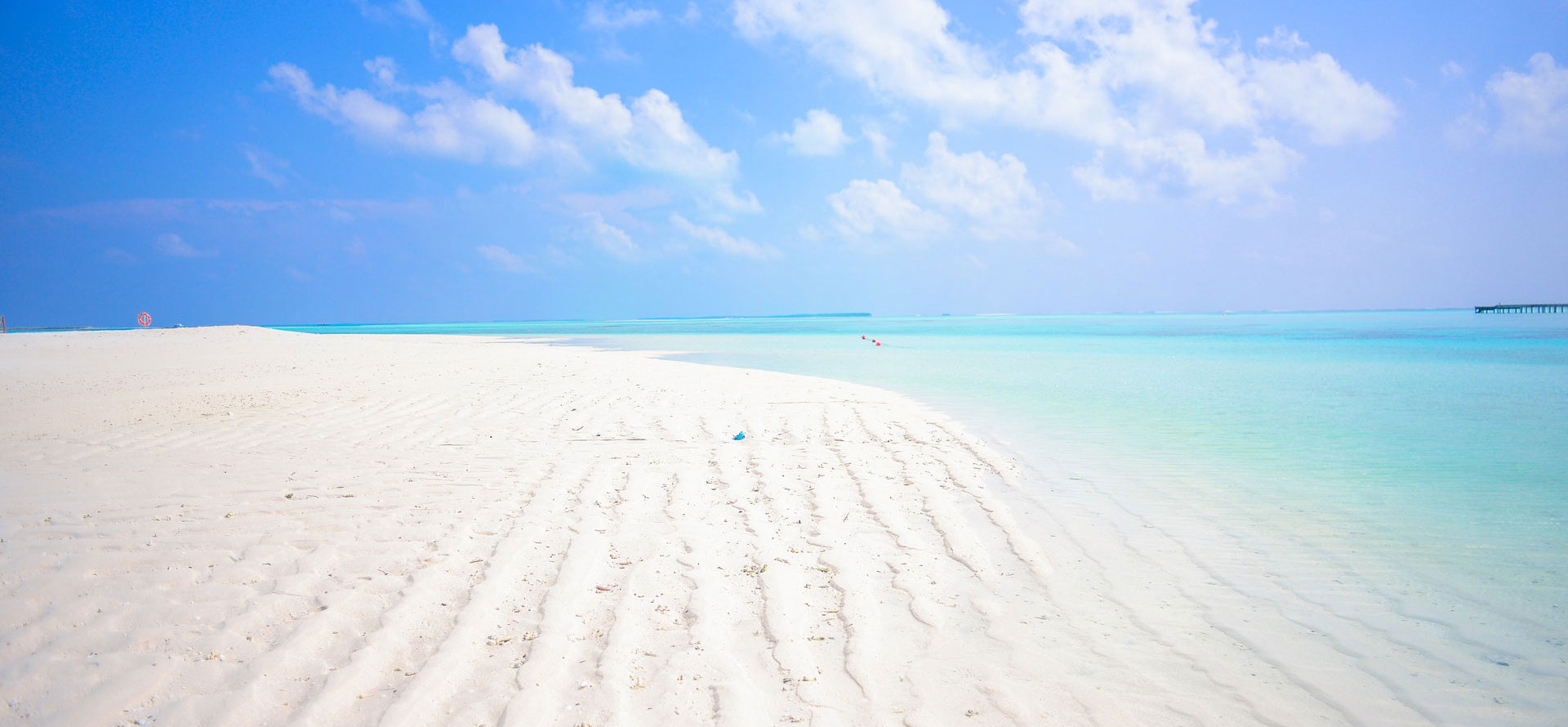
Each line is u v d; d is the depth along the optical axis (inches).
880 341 2326.5
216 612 190.9
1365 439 502.9
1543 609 221.0
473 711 150.6
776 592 219.3
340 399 627.8
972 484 365.1
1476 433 530.6
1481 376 987.9
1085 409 638.5
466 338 2447.1
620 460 399.9
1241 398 732.7
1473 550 274.2
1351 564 259.0
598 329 4734.3
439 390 703.1
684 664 173.0
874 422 548.7
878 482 363.6
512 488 331.3
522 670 167.2
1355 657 189.9
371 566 227.1
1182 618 212.4
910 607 214.1
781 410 601.3
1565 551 271.3
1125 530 294.4
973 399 708.7
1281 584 239.3
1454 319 5698.8
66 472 349.4
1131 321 6594.5
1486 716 163.2
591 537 262.4
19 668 159.5
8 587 202.1
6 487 317.7
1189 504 333.7
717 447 443.8
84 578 210.4
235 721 143.6
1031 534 286.4
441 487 330.3
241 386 711.1
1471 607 222.4
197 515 276.2
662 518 291.7
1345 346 1871.3
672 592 215.8
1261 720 159.3
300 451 412.8
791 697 161.5
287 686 156.7
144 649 169.9
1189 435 516.7
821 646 186.2
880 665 178.2
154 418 522.0
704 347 1862.7
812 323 7731.3
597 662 172.1
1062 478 383.2
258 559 230.5
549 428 501.4
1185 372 1063.0
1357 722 159.8
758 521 292.0
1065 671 178.7
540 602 204.8
